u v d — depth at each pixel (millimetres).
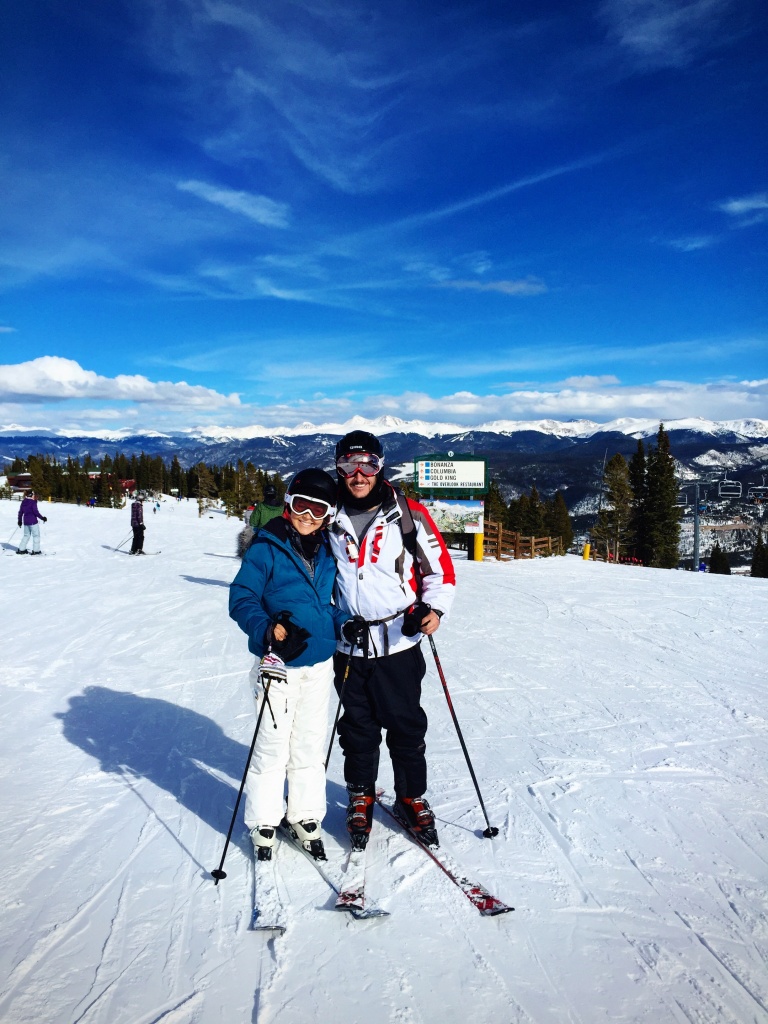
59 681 5820
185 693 5543
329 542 3014
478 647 7270
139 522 18141
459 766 3984
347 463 2879
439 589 3049
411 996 2094
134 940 2357
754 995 2113
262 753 2883
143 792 3625
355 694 3031
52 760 4051
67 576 13375
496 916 2502
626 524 46062
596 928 2441
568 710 5070
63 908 2549
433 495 19453
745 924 2471
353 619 2900
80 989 2107
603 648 7227
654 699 5355
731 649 7180
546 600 10688
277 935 2391
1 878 2748
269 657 2764
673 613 9445
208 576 13773
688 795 3566
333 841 3086
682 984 2160
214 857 2951
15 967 2205
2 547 19531
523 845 3037
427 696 5465
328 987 2129
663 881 2748
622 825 3232
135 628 8250
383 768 4008
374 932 2408
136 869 2838
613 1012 2035
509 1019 2002
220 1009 2029
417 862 2896
